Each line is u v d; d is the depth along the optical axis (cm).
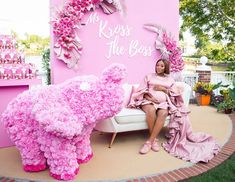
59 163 319
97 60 522
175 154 408
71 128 294
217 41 1441
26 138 336
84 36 503
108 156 403
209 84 888
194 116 691
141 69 580
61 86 347
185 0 1295
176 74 606
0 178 325
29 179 322
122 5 539
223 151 424
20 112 333
